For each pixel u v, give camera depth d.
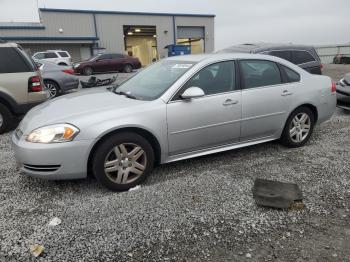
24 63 6.29
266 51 8.02
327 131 5.91
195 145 4.04
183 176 3.99
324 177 3.91
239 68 4.33
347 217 3.08
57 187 3.73
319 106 5.02
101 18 32.50
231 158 4.56
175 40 36.84
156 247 2.68
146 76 4.57
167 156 3.92
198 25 37.56
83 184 3.80
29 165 3.42
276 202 3.30
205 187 3.69
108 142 3.47
